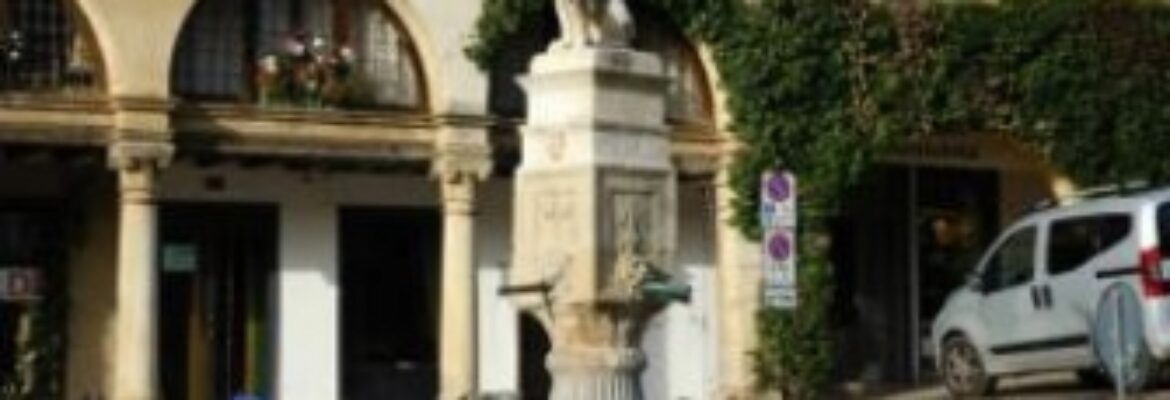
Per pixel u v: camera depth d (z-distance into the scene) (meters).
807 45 27.00
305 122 23.81
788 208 19.23
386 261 26.28
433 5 24.50
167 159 22.73
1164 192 20.70
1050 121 28.61
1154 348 20.11
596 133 14.94
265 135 23.59
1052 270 21.53
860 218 30.08
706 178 26.97
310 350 25.58
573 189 14.95
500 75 25.30
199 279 25.16
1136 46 29.16
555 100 15.19
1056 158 28.75
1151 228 20.38
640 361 15.07
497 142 24.91
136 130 22.52
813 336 27.03
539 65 15.34
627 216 15.06
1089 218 21.16
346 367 25.86
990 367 22.52
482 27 24.67
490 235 26.41
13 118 22.12
